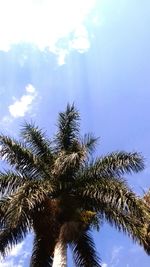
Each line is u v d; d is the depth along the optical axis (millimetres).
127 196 17406
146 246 17531
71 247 19234
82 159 17734
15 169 19250
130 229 17750
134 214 17266
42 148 20141
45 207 17781
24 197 16594
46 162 19641
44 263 18500
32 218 17875
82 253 19062
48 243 18141
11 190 18438
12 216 16031
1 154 19422
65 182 18578
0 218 17594
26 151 19672
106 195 17656
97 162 19234
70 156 17703
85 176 18812
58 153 19859
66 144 20047
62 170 18031
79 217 17875
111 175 18969
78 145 19594
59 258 16500
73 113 21125
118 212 18156
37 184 17625
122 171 19062
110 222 18125
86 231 19062
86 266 18766
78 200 18391
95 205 18359
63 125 20703
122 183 18141
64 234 17219
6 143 19719
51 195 18391
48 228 17828
